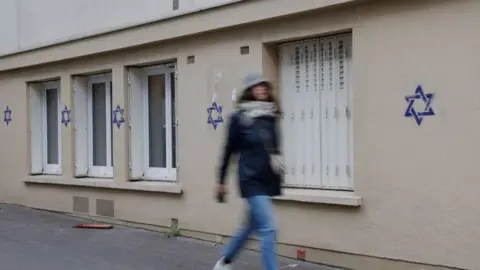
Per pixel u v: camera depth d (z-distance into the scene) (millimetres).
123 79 10625
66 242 9352
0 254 8547
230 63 8742
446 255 6480
